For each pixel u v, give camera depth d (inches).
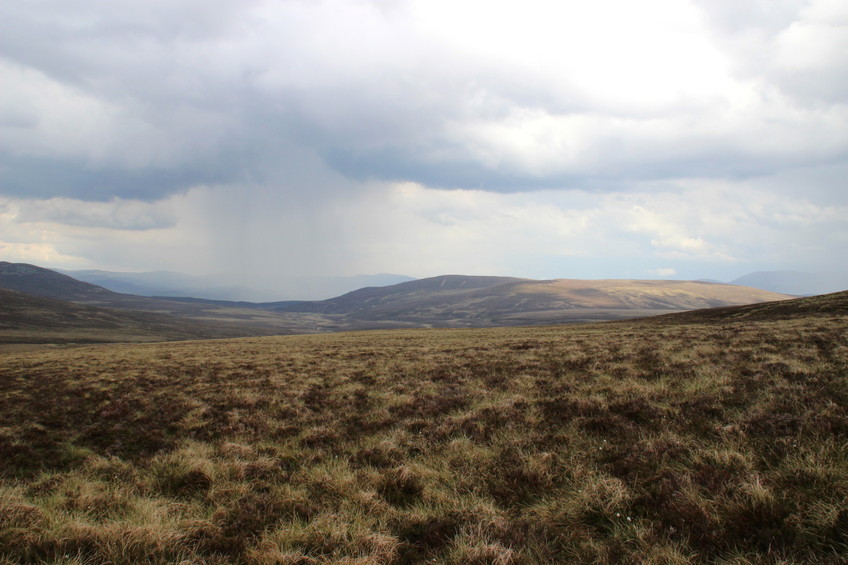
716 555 216.1
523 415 480.1
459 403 578.9
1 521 282.4
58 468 470.3
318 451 445.1
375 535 261.6
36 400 796.6
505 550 232.8
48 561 240.8
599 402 494.0
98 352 1840.6
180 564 239.8
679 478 285.1
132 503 325.7
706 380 537.3
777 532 220.7
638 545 231.1
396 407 593.0
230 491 349.1
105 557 246.4
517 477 331.0
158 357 1428.4
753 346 792.9
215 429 559.2
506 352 1075.9
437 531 268.4
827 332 894.4
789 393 436.8
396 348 1453.0
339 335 2987.2
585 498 279.7
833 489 246.5
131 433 569.0
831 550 206.7
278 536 268.8
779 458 299.6
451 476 350.6
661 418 417.1
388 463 392.5
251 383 855.1
